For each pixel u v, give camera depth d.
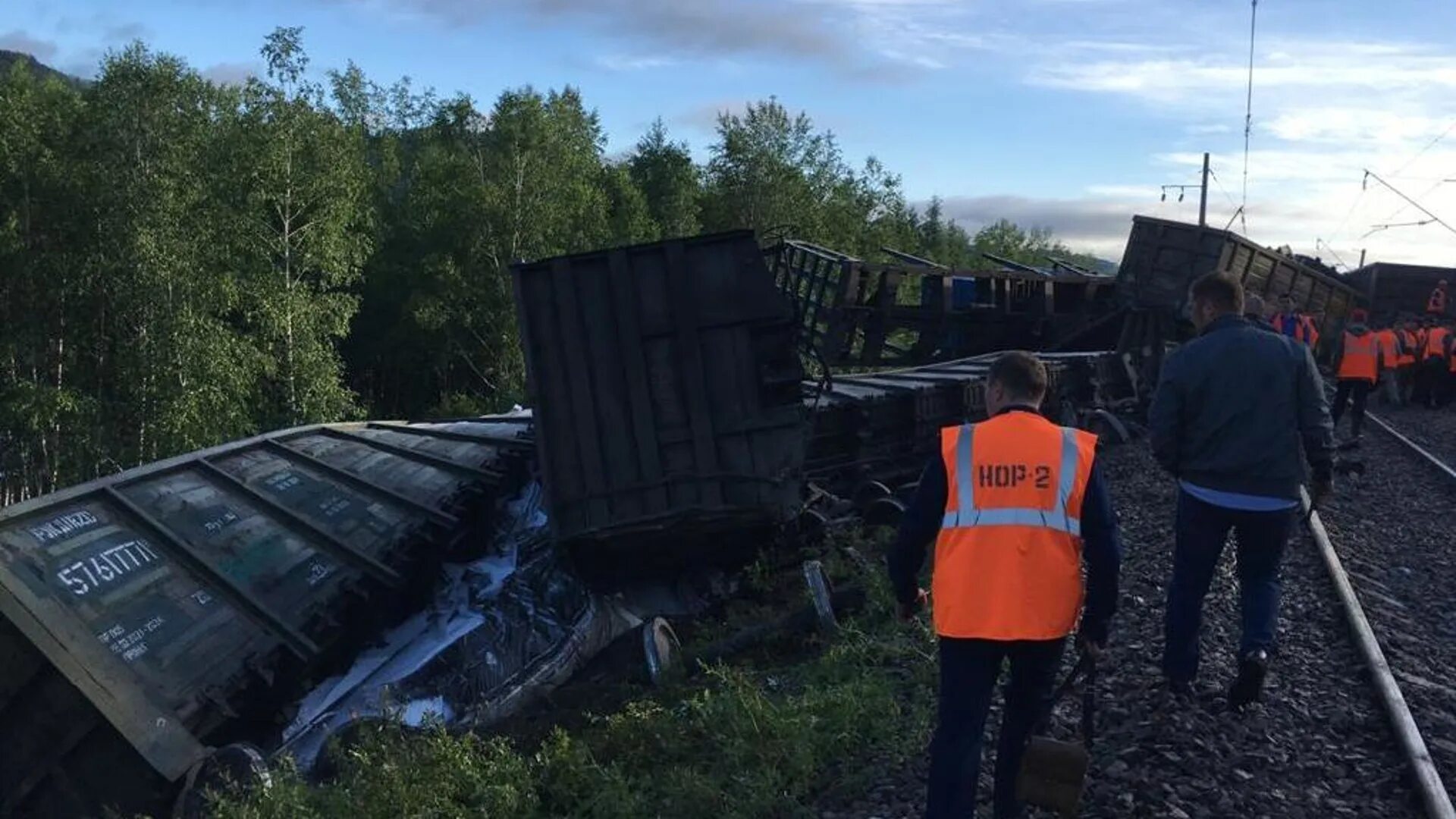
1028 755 3.83
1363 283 30.78
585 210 44.66
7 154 27.67
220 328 28.67
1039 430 3.83
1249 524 5.21
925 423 13.91
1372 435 18.73
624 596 9.62
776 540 10.01
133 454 28.00
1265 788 4.62
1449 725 5.46
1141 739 5.11
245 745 6.41
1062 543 3.74
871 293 19.02
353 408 31.53
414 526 9.69
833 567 9.52
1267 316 20.08
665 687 7.68
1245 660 5.08
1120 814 4.44
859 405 12.74
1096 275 22.38
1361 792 4.65
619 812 5.10
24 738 6.52
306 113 30.91
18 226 27.84
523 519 10.48
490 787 5.34
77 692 6.41
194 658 7.16
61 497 7.76
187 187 28.81
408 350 43.50
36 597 6.59
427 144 48.22
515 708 8.06
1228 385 5.19
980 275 19.83
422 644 8.85
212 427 27.92
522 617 8.99
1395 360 24.36
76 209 28.00
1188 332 20.92
